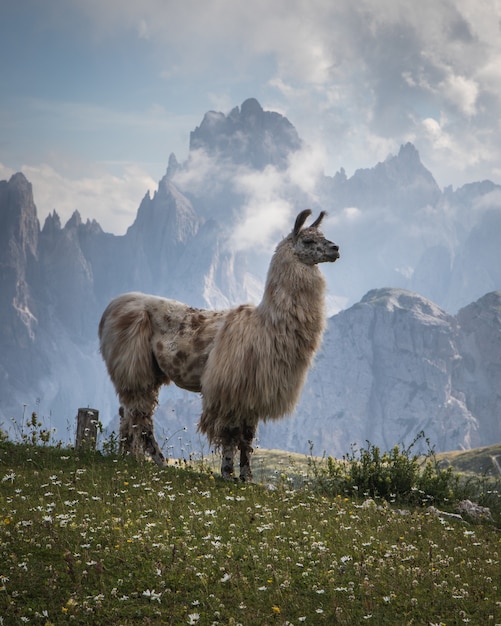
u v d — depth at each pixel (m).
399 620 7.39
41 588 7.41
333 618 7.38
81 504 10.23
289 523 10.30
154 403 15.10
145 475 12.28
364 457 14.59
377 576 8.36
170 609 7.26
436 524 11.48
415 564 9.05
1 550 8.12
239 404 13.48
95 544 8.59
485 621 7.45
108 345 14.99
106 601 7.31
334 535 9.95
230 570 8.20
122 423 14.76
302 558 8.57
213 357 13.70
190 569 7.96
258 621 7.13
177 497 10.98
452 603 7.86
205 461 15.06
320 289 13.73
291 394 13.70
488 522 13.02
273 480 14.45
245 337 13.49
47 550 8.27
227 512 10.48
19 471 12.20
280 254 13.64
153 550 8.48
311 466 15.71
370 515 11.43
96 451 14.20
